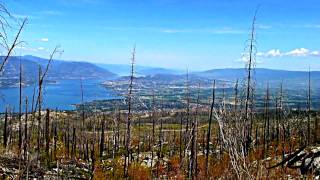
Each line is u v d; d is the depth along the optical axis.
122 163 53.09
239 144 9.59
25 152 16.84
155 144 78.50
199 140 60.22
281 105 47.09
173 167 48.69
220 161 28.09
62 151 57.50
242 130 9.63
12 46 11.01
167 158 60.47
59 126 82.19
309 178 18.89
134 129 91.56
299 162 19.97
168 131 91.00
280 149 41.25
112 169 50.03
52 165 42.16
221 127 9.58
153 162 58.19
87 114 94.62
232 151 9.52
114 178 46.66
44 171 36.06
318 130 55.31
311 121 61.03
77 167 47.56
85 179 42.69
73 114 97.88
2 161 31.52
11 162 31.28
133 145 75.31
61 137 75.75
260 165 12.55
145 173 48.69
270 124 59.09
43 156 42.19
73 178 40.16
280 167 20.20
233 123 9.68
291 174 19.58
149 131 87.69
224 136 9.58
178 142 77.69
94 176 44.97
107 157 60.19
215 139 57.97
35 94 15.15
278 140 46.75
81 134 67.44
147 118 105.81
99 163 53.22
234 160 9.45
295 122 46.38
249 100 23.81
